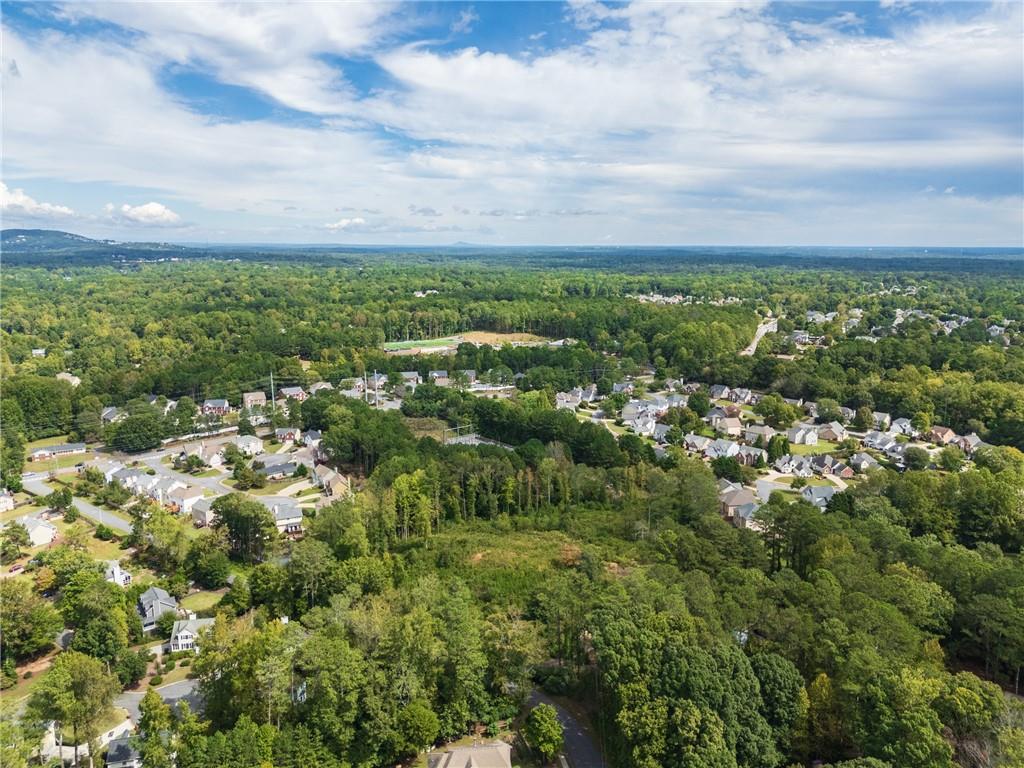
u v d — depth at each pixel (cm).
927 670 6931
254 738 6850
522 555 11175
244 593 10638
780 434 19950
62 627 10125
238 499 13262
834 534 9762
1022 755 5612
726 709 6525
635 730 6569
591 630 7738
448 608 8269
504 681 7900
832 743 6794
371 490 13688
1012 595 8194
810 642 7431
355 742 7288
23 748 6700
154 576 12219
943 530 11644
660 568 9169
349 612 8569
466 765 6756
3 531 13162
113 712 8438
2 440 18012
